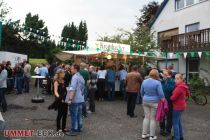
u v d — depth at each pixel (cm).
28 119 957
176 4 2473
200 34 2019
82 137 764
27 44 3394
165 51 2219
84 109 1007
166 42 2372
